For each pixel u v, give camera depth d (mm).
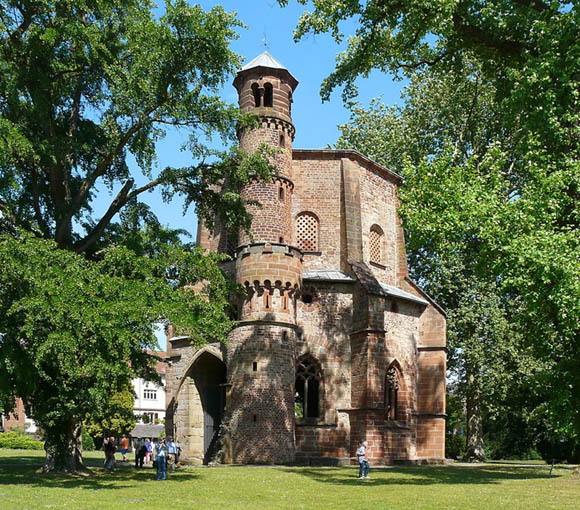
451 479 26656
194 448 42625
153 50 27891
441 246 23891
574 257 19188
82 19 28672
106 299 23625
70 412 25172
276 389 36750
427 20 25922
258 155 32062
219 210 33469
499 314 43562
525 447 61281
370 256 44781
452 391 53719
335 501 18297
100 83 29891
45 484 23328
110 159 29719
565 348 22297
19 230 24141
